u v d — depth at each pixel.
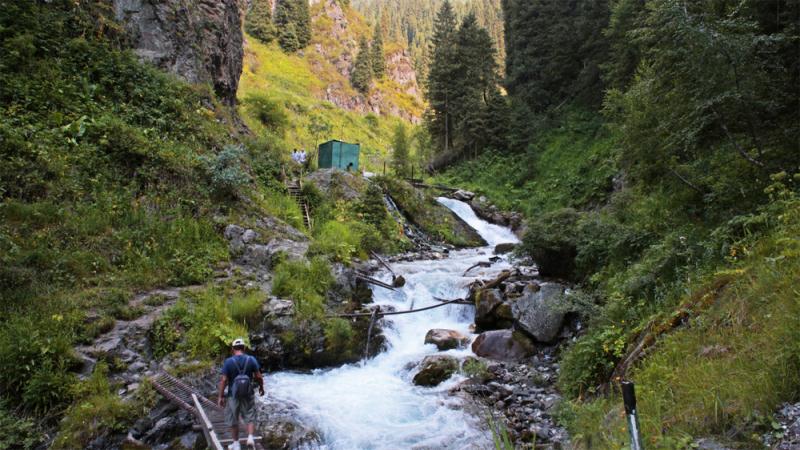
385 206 22.50
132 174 13.45
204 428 6.80
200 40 21.31
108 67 15.98
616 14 23.52
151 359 8.87
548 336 10.30
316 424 7.84
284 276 11.92
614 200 15.87
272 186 18.89
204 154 16.05
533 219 14.62
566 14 36.09
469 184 32.31
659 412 4.88
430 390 9.27
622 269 10.42
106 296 9.80
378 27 116.75
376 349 11.33
